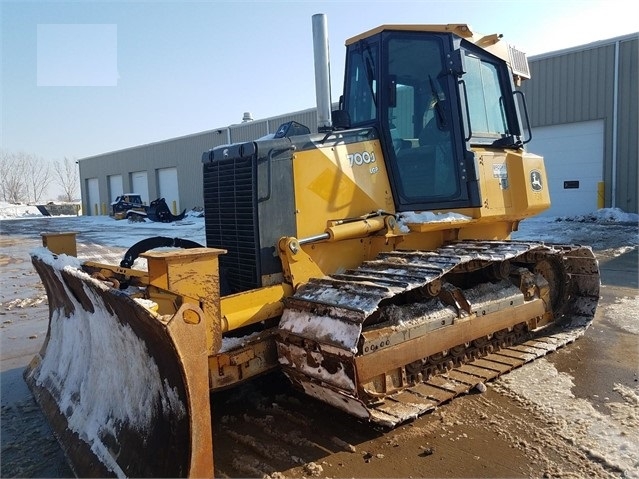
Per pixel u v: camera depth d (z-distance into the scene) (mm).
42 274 4480
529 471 3000
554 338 5102
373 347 3406
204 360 2658
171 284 3102
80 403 3574
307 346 3355
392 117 4504
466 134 4418
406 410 3430
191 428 2605
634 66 14000
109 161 37500
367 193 4262
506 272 4691
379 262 3971
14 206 46312
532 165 5152
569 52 15055
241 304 3518
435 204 4465
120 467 2924
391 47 4512
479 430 3492
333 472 3055
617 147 14477
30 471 3215
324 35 4578
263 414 3824
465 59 4668
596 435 3371
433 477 2977
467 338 4148
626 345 5090
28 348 5703
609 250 10250
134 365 3100
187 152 29562
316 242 3949
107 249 13578
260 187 3781
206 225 4332
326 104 4605
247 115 25422
